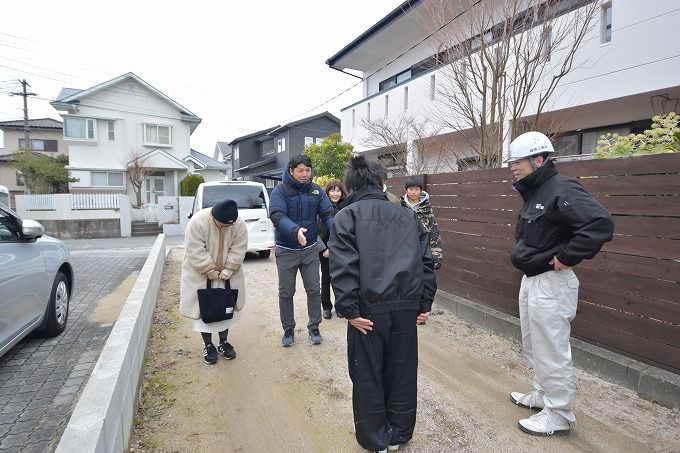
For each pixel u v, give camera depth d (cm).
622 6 554
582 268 306
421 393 277
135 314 283
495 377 299
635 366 267
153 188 2205
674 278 250
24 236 330
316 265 361
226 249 319
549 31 454
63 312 400
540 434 227
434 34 617
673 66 509
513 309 381
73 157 2033
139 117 2178
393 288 187
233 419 247
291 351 350
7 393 279
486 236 411
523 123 630
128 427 215
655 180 259
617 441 222
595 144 698
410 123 877
